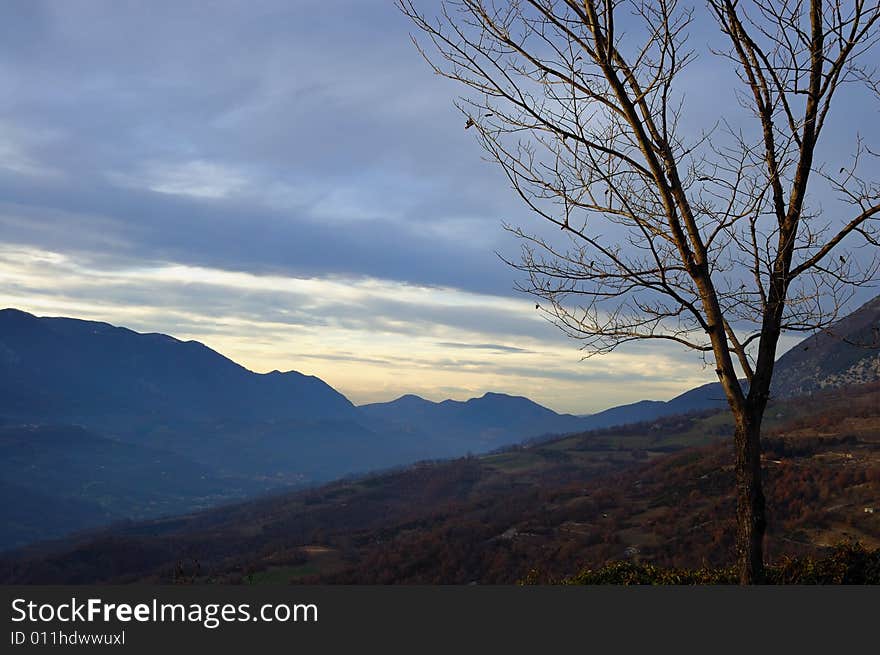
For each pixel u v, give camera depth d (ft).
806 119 21.36
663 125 21.95
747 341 22.00
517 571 167.12
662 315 21.93
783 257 21.40
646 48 21.95
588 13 21.12
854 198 21.76
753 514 21.20
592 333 22.31
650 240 21.63
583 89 21.91
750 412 21.52
